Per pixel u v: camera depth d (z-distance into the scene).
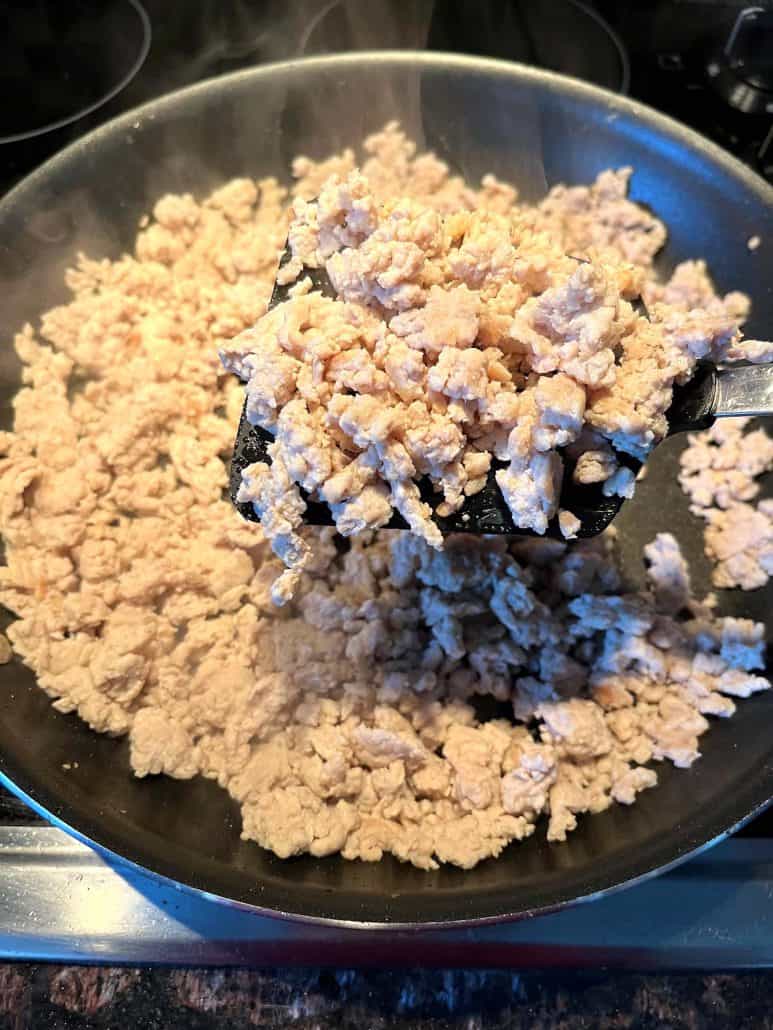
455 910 0.18
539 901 0.18
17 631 0.24
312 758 0.24
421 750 0.23
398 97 0.31
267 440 0.21
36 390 0.28
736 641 0.25
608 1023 0.21
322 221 0.22
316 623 0.25
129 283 0.30
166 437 0.29
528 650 0.26
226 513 0.27
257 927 0.22
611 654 0.25
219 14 0.35
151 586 0.25
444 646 0.25
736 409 0.20
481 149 0.32
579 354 0.19
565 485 0.21
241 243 0.32
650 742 0.24
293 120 0.31
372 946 0.22
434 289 0.20
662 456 0.29
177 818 0.22
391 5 0.35
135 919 0.22
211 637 0.25
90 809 0.21
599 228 0.31
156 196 0.31
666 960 0.21
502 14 0.35
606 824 0.23
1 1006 0.21
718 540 0.28
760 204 0.27
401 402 0.20
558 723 0.24
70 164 0.28
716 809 0.20
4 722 0.22
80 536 0.26
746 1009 0.21
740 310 0.29
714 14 0.35
